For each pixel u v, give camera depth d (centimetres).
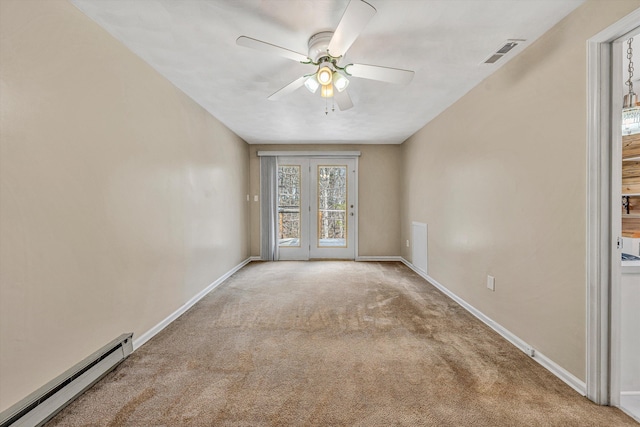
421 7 164
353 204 546
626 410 150
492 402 156
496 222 243
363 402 156
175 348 215
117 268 198
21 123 136
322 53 189
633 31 143
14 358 133
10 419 124
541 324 193
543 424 140
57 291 154
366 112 353
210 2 160
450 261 332
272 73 247
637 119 209
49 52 149
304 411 149
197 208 320
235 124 403
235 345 220
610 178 155
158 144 245
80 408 150
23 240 137
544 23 179
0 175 128
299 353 208
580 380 164
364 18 146
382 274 439
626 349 166
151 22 178
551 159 185
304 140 509
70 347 162
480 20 176
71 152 163
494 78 245
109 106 190
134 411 149
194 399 158
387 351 210
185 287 292
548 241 187
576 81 166
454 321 264
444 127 346
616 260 155
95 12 168
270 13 169
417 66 236
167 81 259
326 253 550
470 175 286
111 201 193
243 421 142
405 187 511
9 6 131
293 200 549
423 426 139
